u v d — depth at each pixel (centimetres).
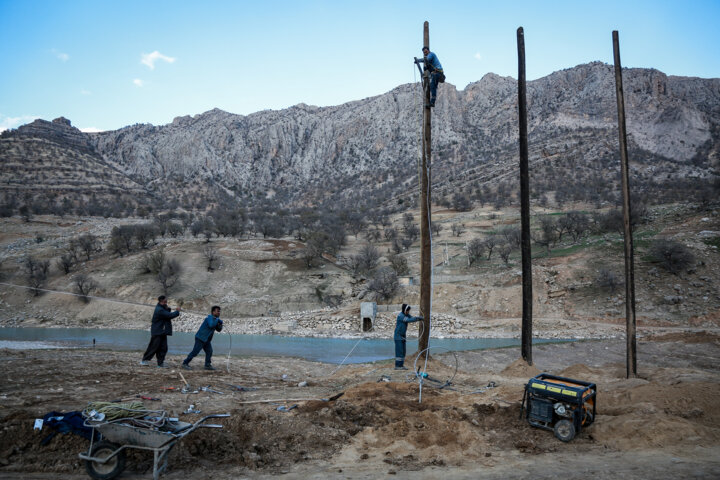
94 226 13388
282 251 9056
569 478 600
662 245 5516
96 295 6994
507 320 5241
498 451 730
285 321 5603
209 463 662
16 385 959
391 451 725
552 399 807
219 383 1141
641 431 752
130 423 618
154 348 1380
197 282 7488
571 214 9106
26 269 7912
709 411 846
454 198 16362
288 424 780
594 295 5447
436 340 4491
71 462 626
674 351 2303
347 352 3484
